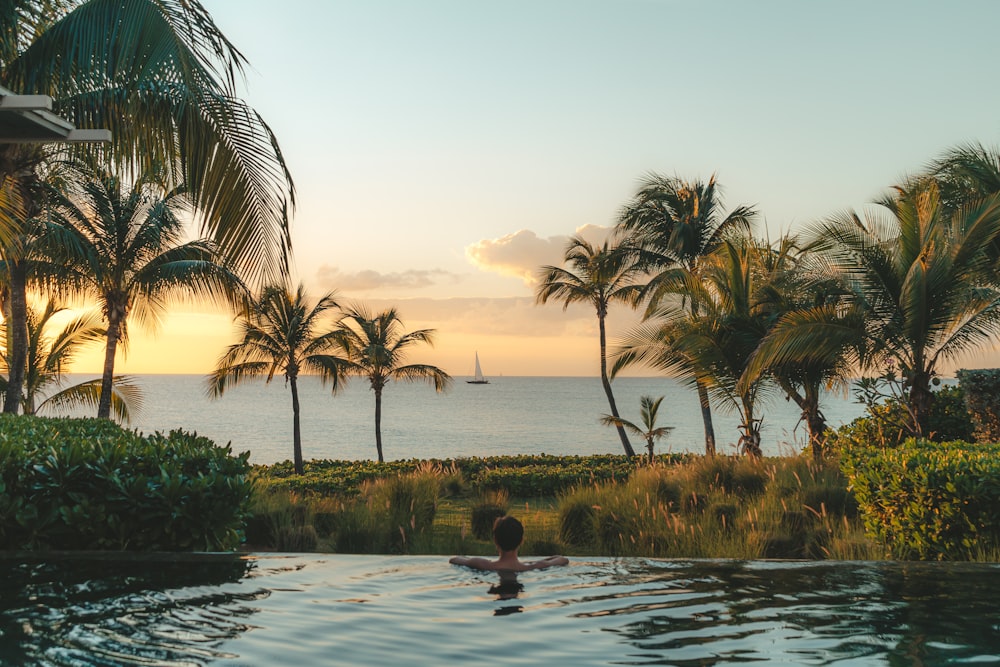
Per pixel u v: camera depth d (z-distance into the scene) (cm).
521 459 2912
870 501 885
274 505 1205
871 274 1412
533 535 1110
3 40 866
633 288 2956
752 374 1473
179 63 809
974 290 1343
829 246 1473
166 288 2133
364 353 3466
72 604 428
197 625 391
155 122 864
